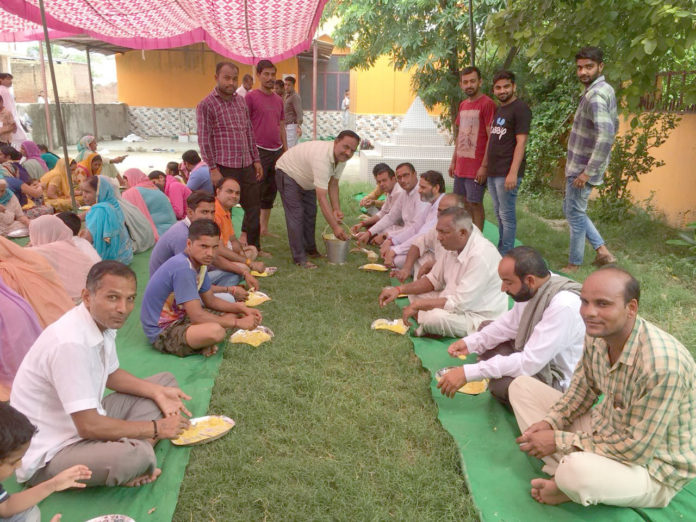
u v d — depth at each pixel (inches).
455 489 111.3
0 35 464.1
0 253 157.9
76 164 362.9
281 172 245.1
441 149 461.1
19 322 137.8
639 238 293.9
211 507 105.4
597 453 99.6
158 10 330.0
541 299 127.7
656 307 202.5
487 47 420.2
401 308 204.2
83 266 201.6
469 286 170.6
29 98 871.7
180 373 155.3
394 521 103.1
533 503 107.3
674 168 320.2
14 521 87.5
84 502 105.6
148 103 883.4
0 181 287.6
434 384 150.7
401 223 277.3
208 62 867.4
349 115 856.9
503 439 127.3
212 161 248.2
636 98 250.7
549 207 377.4
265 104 288.5
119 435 106.9
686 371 91.7
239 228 330.0
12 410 80.8
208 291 177.0
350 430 128.5
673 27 212.1
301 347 170.1
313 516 103.1
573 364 134.0
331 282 231.1
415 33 420.2
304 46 450.6
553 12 253.6
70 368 100.7
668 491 100.5
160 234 291.3
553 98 411.8
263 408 136.8
